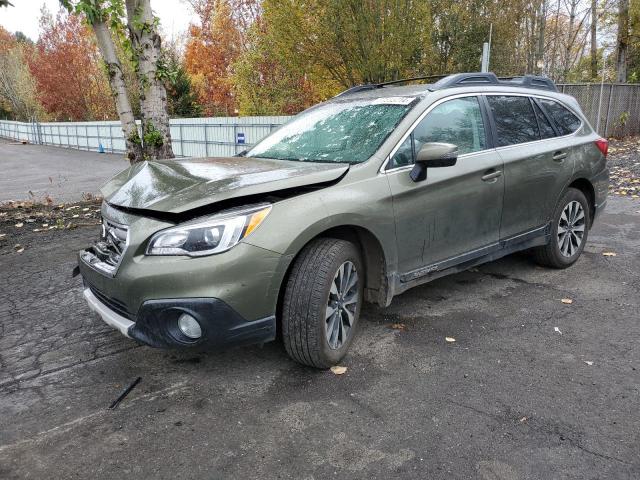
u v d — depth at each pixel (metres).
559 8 20.52
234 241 2.78
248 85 26.80
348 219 3.17
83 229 7.46
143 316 2.82
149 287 2.79
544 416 2.75
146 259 2.84
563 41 23.89
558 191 4.79
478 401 2.91
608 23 23.52
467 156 3.99
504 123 4.41
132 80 28.20
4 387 3.20
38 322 4.18
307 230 2.97
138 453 2.55
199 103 35.97
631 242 6.09
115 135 29.95
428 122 3.81
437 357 3.44
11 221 8.02
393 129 3.65
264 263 2.84
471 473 2.34
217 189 2.95
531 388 3.04
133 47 8.50
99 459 2.52
